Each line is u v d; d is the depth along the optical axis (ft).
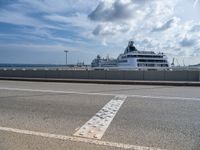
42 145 15.11
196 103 29.30
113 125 19.74
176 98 33.32
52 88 46.88
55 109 25.94
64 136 16.88
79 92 40.04
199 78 63.98
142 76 68.54
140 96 35.37
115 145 15.14
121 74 70.33
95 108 26.48
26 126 19.36
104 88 47.21
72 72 75.66
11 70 84.69
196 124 19.97
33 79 72.28
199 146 14.99
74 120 21.35
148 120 21.26
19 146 14.93
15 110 25.52
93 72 73.20
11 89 44.83
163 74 66.85
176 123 20.27
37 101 30.94
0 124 19.98
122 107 26.91
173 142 15.69
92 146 14.98
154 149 14.49
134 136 16.92
